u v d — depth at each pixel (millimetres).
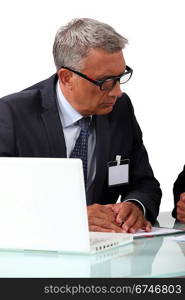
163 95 4918
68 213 2352
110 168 3334
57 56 3105
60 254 2396
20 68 4777
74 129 3271
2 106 3252
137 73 4910
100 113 3129
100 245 2418
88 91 3014
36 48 4773
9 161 2375
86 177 3314
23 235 2438
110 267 2164
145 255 2352
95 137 3318
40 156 3207
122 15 4836
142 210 3148
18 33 4770
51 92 3264
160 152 4977
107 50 2941
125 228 2840
